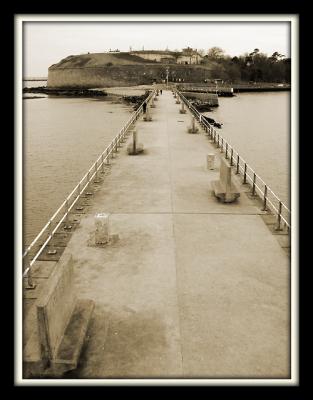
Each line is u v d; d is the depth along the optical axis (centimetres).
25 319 617
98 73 16438
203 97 8781
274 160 3397
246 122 6250
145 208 1123
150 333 601
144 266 801
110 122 6419
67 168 3150
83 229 979
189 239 923
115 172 1503
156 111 3731
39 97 13612
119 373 521
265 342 581
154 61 17412
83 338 563
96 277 761
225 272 779
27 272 711
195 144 2048
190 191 1274
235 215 1070
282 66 18325
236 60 19212
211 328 613
